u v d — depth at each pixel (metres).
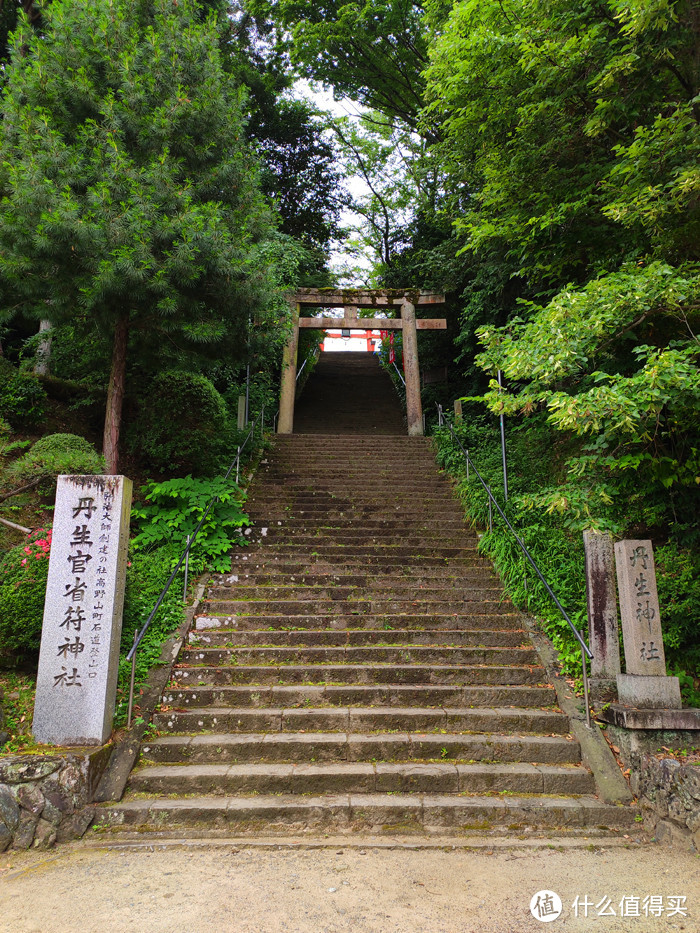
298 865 3.60
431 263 13.65
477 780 4.48
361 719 5.07
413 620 6.51
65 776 4.06
